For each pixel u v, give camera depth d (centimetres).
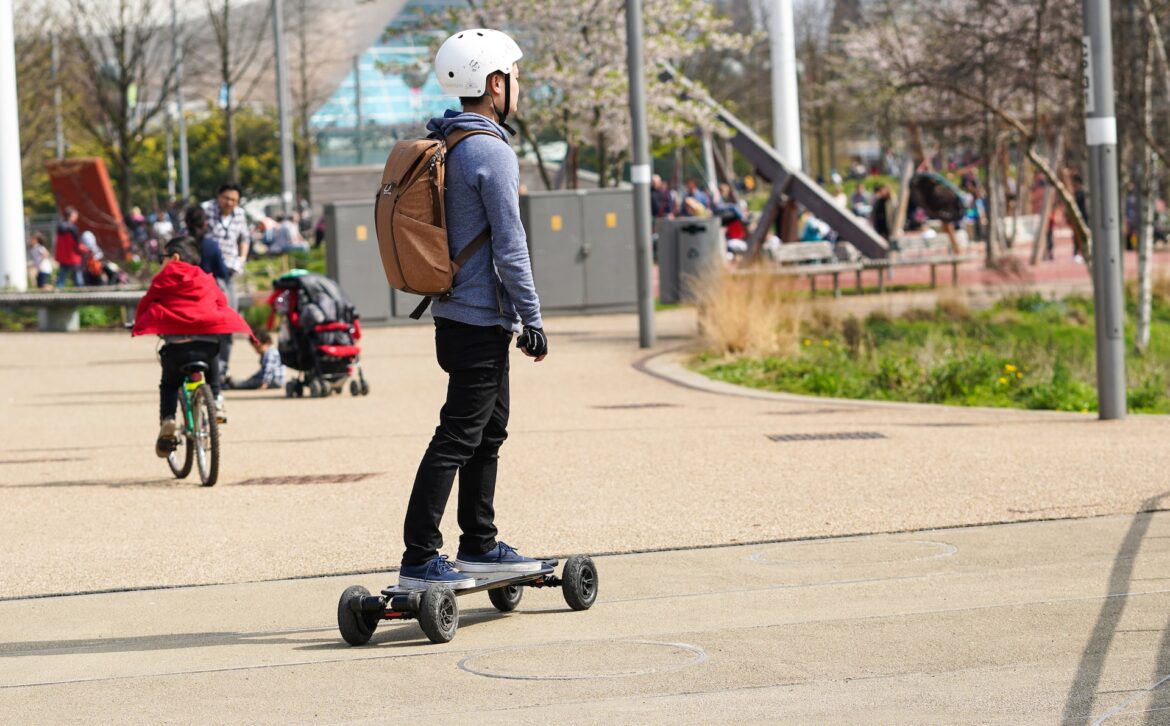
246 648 838
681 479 1427
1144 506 1198
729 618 868
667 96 4762
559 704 700
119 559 1125
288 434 1911
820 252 4197
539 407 2128
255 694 736
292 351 2414
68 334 4003
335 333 2375
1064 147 5834
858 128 6706
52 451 1800
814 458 1537
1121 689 693
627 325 3622
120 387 2605
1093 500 1231
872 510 1225
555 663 777
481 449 876
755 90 9694
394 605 829
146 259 5556
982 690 699
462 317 840
